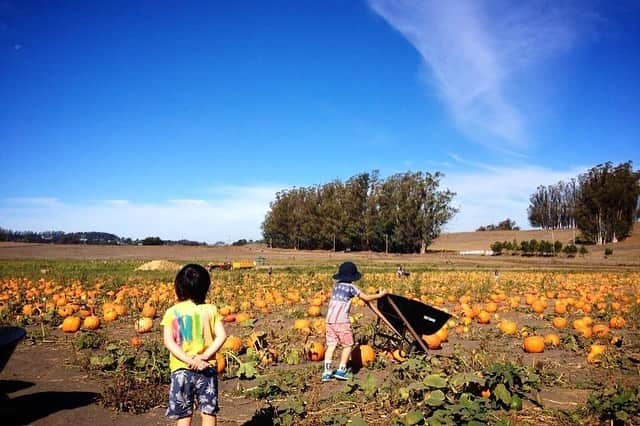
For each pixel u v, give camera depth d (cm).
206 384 446
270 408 597
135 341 936
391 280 2873
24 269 3681
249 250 10694
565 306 1559
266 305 1634
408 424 523
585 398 656
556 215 13412
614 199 9581
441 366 721
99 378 761
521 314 1606
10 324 1281
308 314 1483
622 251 8256
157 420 589
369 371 812
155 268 3916
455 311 1545
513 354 948
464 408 527
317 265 5128
